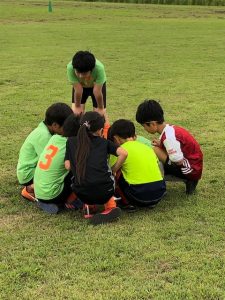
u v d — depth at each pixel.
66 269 3.27
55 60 13.74
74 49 15.96
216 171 5.28
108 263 3.33
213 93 9.52
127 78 11.22
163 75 11.60
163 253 3.46
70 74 5.71
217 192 4.69
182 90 9.84
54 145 4.25
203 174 5.19
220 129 6.97
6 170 5.34
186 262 3.35
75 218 4.12
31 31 21.38
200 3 40.41
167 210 4.27
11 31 21.27
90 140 4.01
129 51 15.70
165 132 4.48
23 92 9.61
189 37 19.77
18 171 4.50
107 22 26.23
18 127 7.10
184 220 4.05
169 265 3.32
